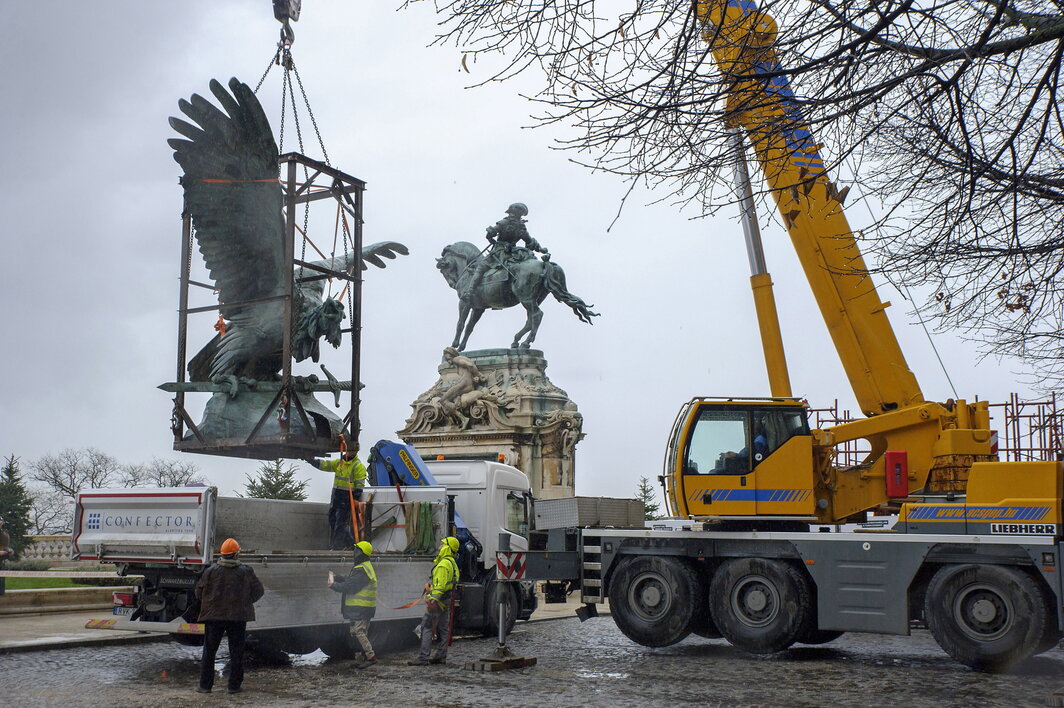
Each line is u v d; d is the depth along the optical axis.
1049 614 14.47
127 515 14.42
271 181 17.47
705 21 8.54
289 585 14.59
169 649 16.84
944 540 15.12
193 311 18.16
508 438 40.31
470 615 18.95
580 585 17.95
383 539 18.31
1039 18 8.51
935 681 13.68
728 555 16.70
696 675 14.14
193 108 17.08
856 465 17.89
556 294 43.09
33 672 13.84
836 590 15.79
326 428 18.66
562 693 12.45
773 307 17.89
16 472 55.25
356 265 19.30
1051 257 9.75
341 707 11.31
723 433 17.38
